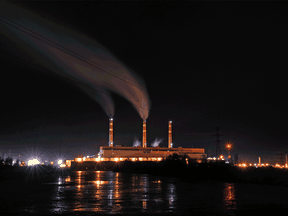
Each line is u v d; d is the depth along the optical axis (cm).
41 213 1339
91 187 2795
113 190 2506
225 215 1312
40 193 2216
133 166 9981
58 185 3017
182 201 1786
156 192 2342
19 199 1842
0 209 1441
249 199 1902
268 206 1591
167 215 1303
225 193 2283
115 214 1323
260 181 3684
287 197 2030
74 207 1532
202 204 1656
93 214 1320
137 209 1470
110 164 11094
